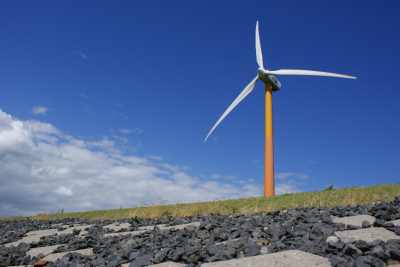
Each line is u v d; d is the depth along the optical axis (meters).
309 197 14.18
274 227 6.42
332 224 6.11
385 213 5.93
